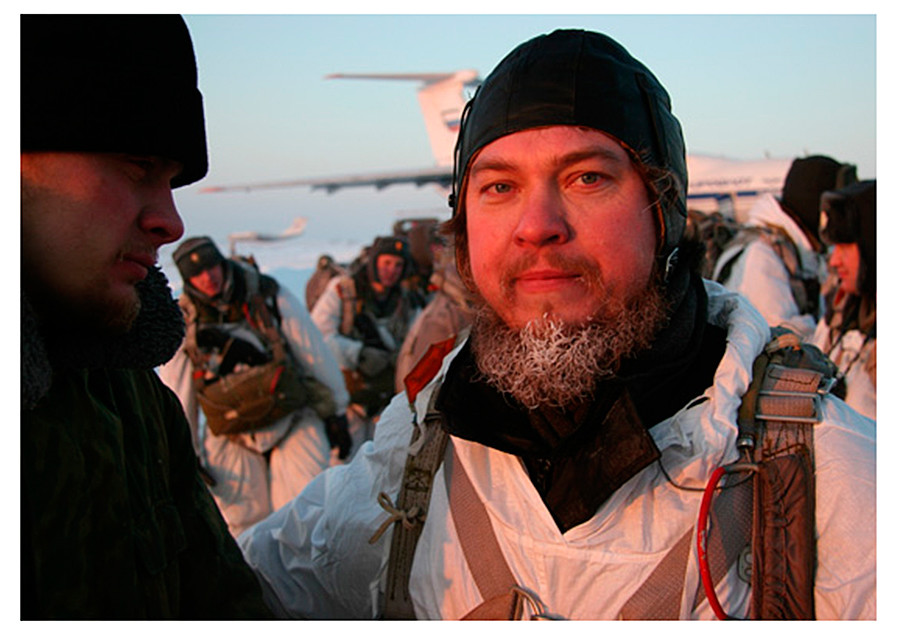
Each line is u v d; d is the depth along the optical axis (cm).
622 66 107
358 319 487
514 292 105
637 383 106
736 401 105
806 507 100
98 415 100
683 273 111
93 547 94
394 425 132
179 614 113
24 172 88
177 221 100
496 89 106
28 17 86
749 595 101
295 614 139
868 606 96
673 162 108
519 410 111
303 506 144
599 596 103
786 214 396
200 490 126
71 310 93
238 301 354
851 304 312
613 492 103
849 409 108
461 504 115
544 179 102
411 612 119
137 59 92
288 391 354
